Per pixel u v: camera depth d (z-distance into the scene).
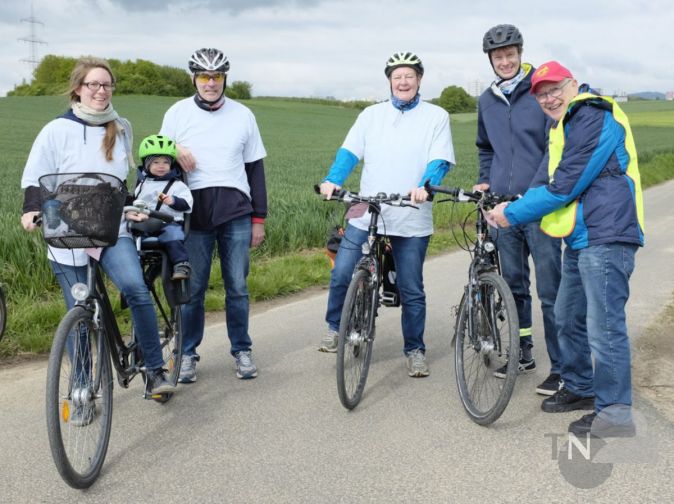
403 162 5.11
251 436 3.99
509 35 4.80
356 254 5.28
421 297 5.12
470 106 129.88
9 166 24.92
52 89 113.94
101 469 3.58
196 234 5.01
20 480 3.44
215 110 4.99
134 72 109.12
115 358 3.93
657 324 6.20
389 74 5.11
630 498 3.22
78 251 4.03
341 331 4.23
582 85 4.07
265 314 6.96
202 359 5.52
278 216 11.12
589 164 3.78
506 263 5.01
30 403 4.46
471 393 4.50
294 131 63.31
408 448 3.82
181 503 3.22
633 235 3.80
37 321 6.10
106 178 3.37
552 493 3.28
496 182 5.05
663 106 116.69
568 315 4.26
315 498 3.26
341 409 4.43
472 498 3.24
